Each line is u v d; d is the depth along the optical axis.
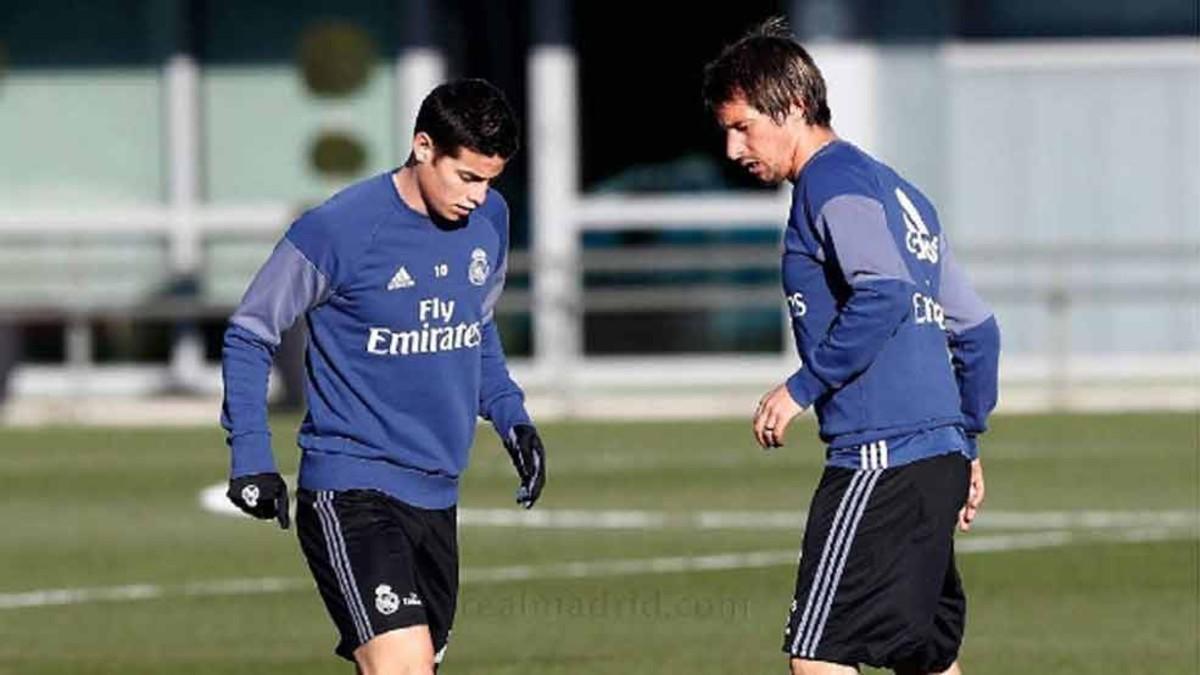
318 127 76.12
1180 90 73.81
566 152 75.44
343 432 25.39
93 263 76.62
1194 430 61.78
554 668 33.91
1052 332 71.44
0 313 70.50
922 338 24.69
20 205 76.75
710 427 64.12
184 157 76.25
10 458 59.44
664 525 47.19
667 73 75.12
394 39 75.94
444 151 24.72
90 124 76.69
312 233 25.08
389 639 24.58
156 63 76.50
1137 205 74.00
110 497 52.41
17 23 76.56
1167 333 73.00
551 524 47.47
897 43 73.44
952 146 73.81
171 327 75.62
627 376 74.00
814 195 24.34
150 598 40.22
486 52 75.75
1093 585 40.12
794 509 49.22
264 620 38.16
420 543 25.55
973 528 46.25
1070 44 73.81
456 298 25.44
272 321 25.22
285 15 76.19
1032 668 33.62
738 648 35.22
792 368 73.81
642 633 36.53
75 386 71.56
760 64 24.72
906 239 24.61
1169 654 34.50
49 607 39.50
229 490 24.78
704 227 75.12
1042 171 73.81
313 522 25.36
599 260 70.62
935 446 24.61
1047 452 57.66
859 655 24.36
